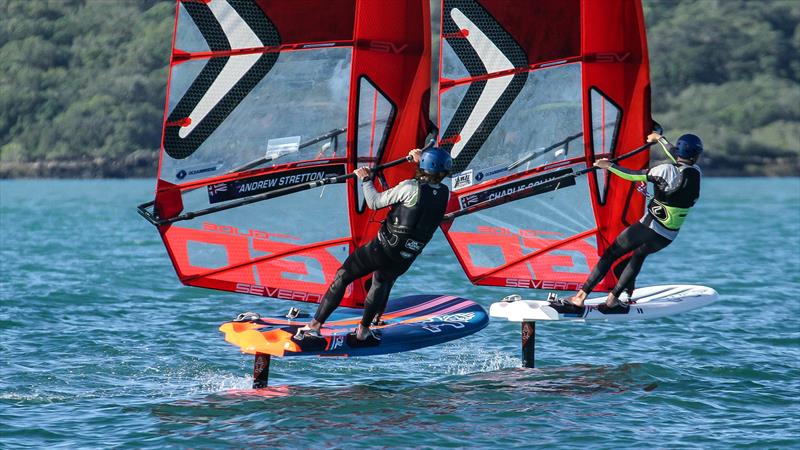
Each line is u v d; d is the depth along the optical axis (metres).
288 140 41.72
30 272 80.81
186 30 39.75
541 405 39.75
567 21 45.47
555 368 46.53
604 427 36.75
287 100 41.59
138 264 88.25
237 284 41.94
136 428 36.53
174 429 36.34
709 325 57.47
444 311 44.03
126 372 45.59
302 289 42.78
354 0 41.91
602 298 46.59
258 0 40.66
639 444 34.78
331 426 36.62
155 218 40.19
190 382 43.81
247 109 41.03
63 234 120.62
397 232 37.81
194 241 41.09
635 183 46.59
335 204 42.66
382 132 42.88
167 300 66.50
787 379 44.47
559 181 46.22
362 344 39.91
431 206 37.91
